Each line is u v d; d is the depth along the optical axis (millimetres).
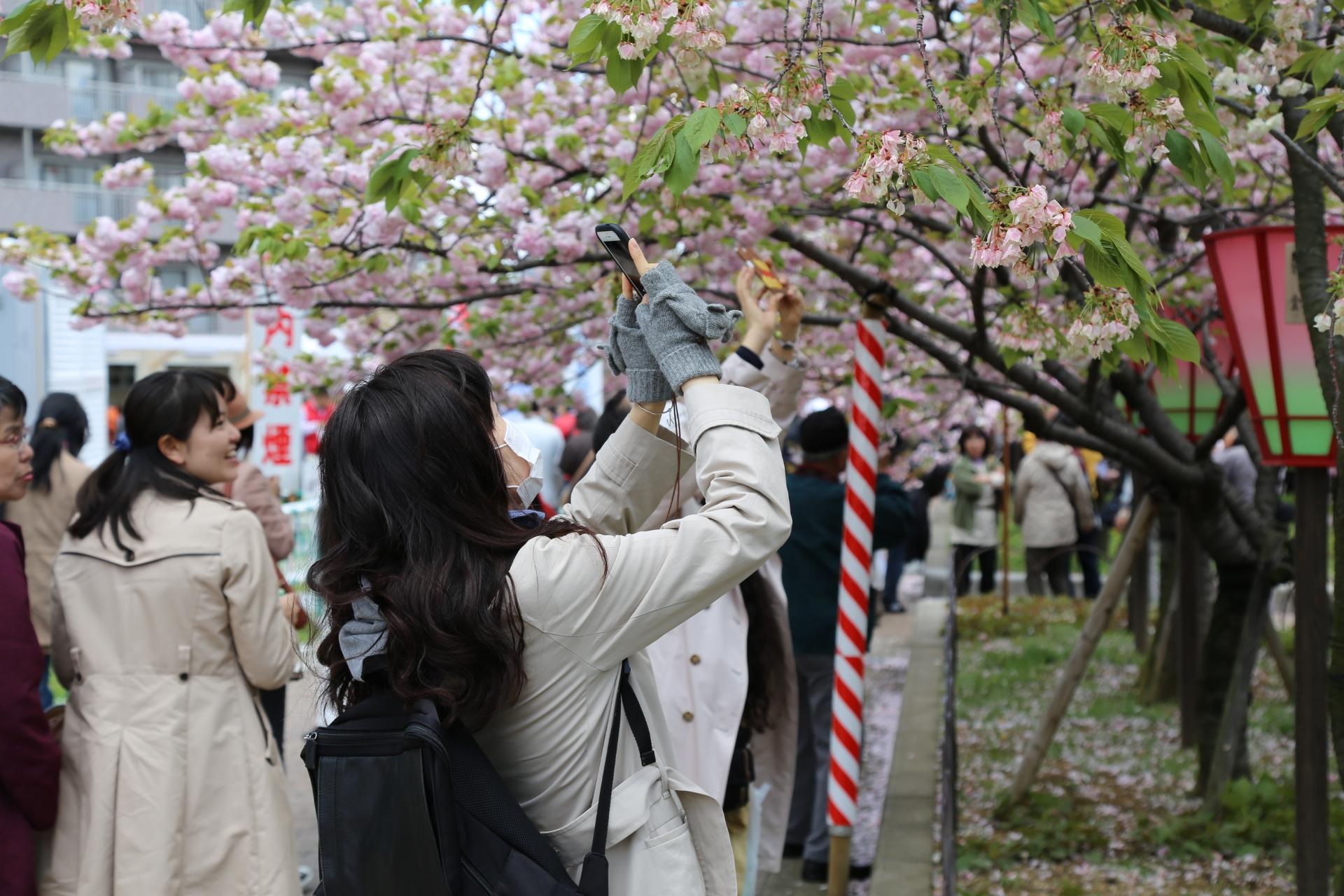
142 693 2764
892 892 3973
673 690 2836
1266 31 2656
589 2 2113
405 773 1438
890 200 1897
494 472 1566
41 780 2588
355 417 1556
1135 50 2141
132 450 2939
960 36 3979
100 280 4793
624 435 1908
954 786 3307
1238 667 4520
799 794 4398
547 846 1485
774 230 3961
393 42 4555
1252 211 4219
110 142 4797
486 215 4629
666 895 1541
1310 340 2848
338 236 4367
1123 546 4812
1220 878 4090
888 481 4875
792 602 4332
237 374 21469
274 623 2910
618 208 4227
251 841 2836
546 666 1497
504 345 5387
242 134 4641
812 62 2268
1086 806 4910
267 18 4723
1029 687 7332
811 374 6301
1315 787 3168
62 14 2287
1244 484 7859
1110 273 1924
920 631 9289
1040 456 10625
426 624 1439
